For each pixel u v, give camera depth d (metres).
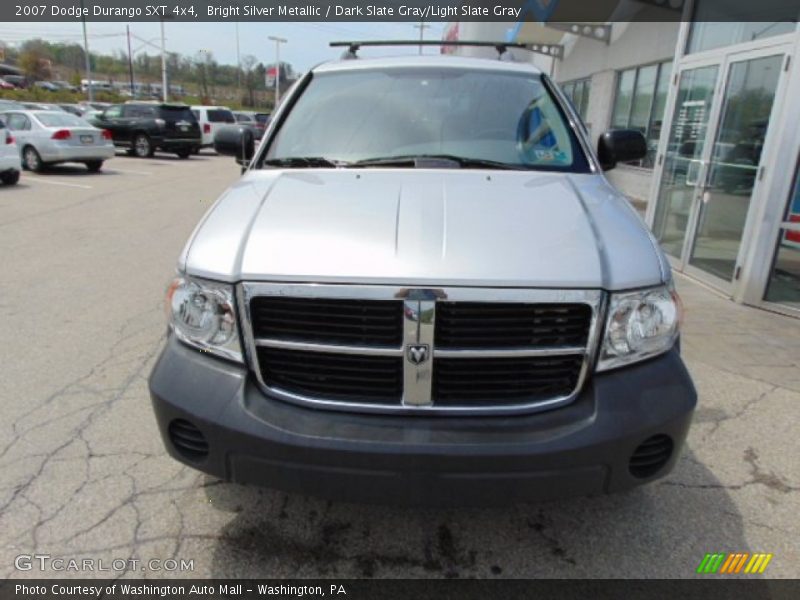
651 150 10.85
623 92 12.09
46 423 3.21
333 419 1.96
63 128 14.84
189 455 2.10
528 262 1.97
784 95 4.98
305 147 3.02
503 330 1.94
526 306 1.94
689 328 4.80
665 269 2.14
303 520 2.53
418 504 1.94
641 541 2.44
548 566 2.30
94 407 3.38
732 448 3.09
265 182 2.68
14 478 2.74
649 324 2.04
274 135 3.13
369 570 2.28
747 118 5.54
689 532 2.49
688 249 6.46
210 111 24.47
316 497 1.97
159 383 2.09
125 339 4.37
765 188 5.16
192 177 15.34
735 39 5.82
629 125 11.81
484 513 2.59
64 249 7.15
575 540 2.44
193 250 2.17
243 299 1.99
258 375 2.03
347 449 1.88
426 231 2.10
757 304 5.36
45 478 2.75
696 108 6.43
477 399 2.00
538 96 3.26
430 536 2.45
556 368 2.00
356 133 3.05
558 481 1.91
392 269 1.93
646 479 2.04
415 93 3.23
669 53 9.99
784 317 5.13
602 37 12.45
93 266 6.38
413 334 1.92
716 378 3.89
